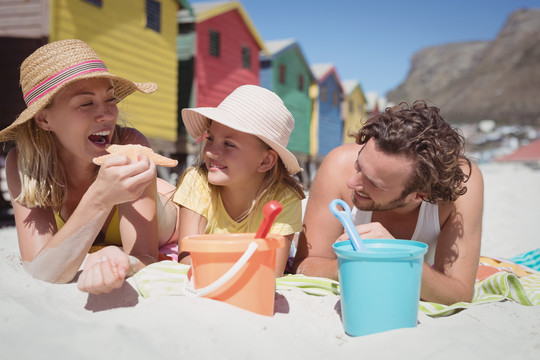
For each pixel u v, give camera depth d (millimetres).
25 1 8547
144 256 2490
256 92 2590
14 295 1989
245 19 14195
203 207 2680
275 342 1743
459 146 2189
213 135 2529
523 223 6531
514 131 84375
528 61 136750
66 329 1507
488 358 1685
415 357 1698
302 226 2844
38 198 2449
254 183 2688
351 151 2746
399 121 2123
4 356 1341
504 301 2533
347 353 1774
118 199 2160
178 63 12688
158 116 11094
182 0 11672
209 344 1619
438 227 2518
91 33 9242
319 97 19812
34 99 2369
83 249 2252
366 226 2279
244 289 1960
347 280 1979
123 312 1881
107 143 2596
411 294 1964
